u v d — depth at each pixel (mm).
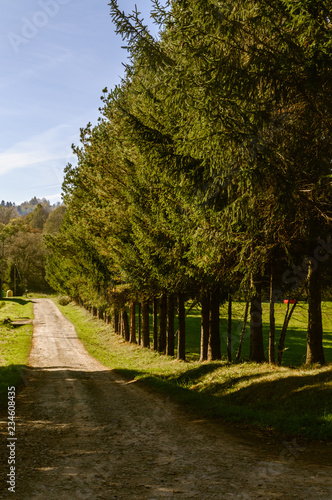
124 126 12102
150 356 25547
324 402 10109
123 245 21609
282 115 9406
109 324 45906
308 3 7348
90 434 8727
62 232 44969
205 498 5051
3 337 35156
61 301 76312
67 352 29422
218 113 8461
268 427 9109
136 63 10570
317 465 6309
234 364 17531
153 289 21641
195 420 10273
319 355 13883
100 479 5809
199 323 49438
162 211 14883
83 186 30281
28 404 12586
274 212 9641
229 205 9523
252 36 8953
